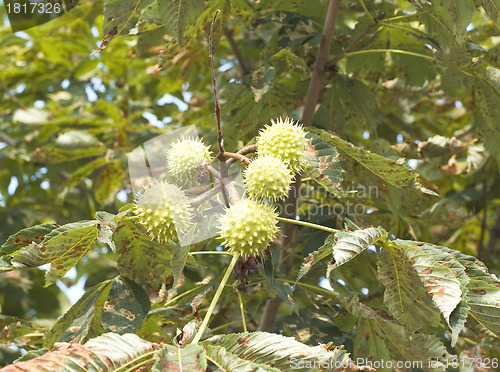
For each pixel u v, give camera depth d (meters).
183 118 5.11
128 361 1.75
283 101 3.56
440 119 5.41
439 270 2.05
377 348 2.94
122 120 5.10
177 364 1.63
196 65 4.91
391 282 2.16
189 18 2.68
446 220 3.77
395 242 2.12
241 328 3.44
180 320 2.99
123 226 2.42
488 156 4.12
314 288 2.78
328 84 3.63
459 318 1.96
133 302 2.51
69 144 4.92
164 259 2.56
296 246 3.21
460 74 3.30
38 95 6.17
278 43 3.30
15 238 2.28
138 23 2.96
